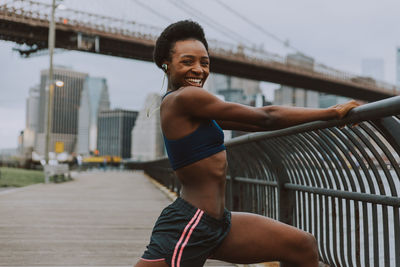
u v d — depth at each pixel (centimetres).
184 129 150
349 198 209
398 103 137
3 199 856
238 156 377
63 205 752
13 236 448
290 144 262
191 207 151
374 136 176
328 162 229
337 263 231
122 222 551
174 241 147
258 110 149
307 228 267
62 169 1593
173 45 160
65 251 378
